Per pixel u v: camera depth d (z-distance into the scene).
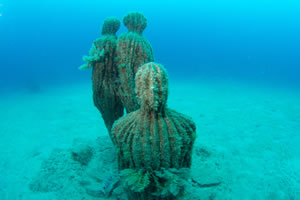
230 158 5.30
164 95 2.35
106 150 5.25
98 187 4.04
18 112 10.44
